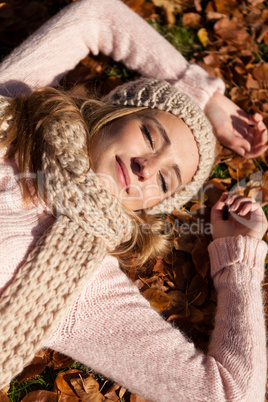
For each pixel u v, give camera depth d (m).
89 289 1.67
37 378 1.83
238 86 2.60
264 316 1.99
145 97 2.03
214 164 2.38
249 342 1.67
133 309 1.69
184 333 1.96
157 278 2.06
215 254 1.99
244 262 1.90
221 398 1.51
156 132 1.86
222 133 2.35
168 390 1.53
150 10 2.68
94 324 1.63
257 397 1.57
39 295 1.54
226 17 2.69
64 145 1.74
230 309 1.79
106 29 2.36
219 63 2.60
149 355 1.59
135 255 2.10
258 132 2.38
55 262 1.60
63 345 1.62
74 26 2.26
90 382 1.78
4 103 1.88
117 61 2.50
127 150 1.80
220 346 1.71
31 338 1.51
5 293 1.51
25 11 2.51
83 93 2.28
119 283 1.75
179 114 1.97
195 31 2.72
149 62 2.40
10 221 1.64
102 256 1.72
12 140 1.82
